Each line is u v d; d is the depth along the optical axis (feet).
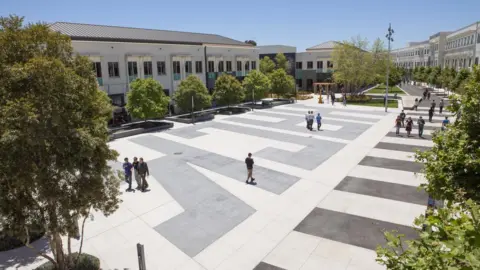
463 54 195.31
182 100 96.53
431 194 21.52
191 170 52.90
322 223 34.99
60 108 20.88
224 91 110.93
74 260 26.81
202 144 69.87
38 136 19.34
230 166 54.60
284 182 47.14
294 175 49.98
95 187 22.15
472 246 9.37
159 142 72.54
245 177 49.37
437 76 203.21
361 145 67.05
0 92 19.72
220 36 170.50
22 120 18.72
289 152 62.69
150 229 34.30
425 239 11.57
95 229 34.32
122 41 99.60
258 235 32.86
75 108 22.17
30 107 19.07
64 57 23.29
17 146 19.13
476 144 19.58
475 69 21.49
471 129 20.27
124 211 38.42
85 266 26.03
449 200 19.13
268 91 134.41
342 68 159.74
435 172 20.66
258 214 37.40
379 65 165.68
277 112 114.21
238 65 153.17
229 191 44.09
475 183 18.69
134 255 29.68
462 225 10.07
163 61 114.62
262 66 207.31
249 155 46.29
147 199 41.78
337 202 40.11
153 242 31.83
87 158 21.98
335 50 165.58
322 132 80.23
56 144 20.30
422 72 254.06
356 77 158.40
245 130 83.82
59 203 21.56
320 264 27.91
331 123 92.27
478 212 10.75
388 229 33.22
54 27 96.27
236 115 108.47
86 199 22.21
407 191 42.78
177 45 118.83
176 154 62.44
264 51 229.66
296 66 218.79
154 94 84.58
